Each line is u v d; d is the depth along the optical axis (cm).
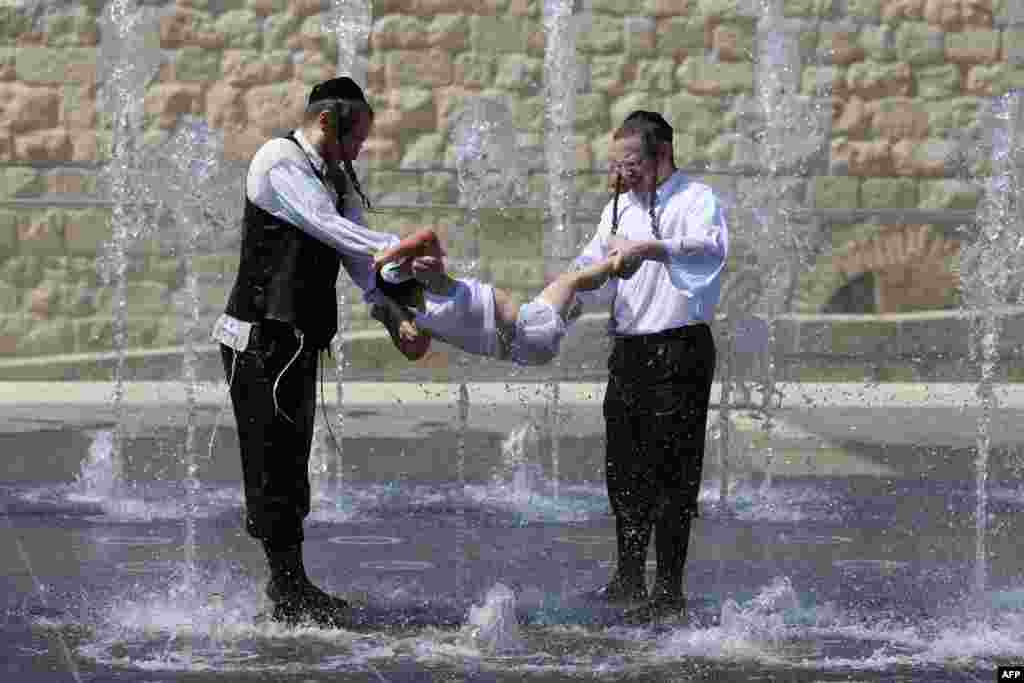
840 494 1355
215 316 2492
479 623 770
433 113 2600
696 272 838
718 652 756
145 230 2497
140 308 2481
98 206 2484
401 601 873
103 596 875
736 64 2662
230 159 2555
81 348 2484
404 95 2592
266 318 790
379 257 773
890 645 775
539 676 705
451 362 2422
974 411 2080
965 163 2681
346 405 2055
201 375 2453
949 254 2586
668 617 838
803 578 962
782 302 2542
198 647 754
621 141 865
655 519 862
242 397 797
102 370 2433
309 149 799
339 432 1750
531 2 2608
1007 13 2684
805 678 707
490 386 2328
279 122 2578
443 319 793
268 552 814
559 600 885
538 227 2586
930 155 2692
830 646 772
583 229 2595
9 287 2467
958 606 875
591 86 2630
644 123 863
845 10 2670
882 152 2686
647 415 860
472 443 1675
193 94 2556
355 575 955
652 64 2645
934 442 1741
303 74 2583
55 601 861
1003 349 2491
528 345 798
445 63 2597
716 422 1919
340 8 2572
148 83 2541
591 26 2625
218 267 2508
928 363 2492
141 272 2484
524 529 1146
